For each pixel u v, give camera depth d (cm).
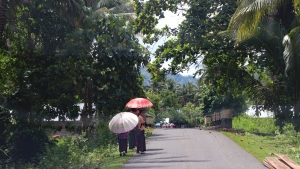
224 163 1130
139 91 2097
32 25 1834
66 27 1850
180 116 6375
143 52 1956
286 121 2078
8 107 1634
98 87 1956
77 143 1744
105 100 1952
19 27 1856
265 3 1549
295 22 1875
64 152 1337
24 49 1861
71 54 1802
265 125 2697
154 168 1077
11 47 1873
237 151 1377
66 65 1848
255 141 1683
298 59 1717
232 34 1975
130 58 1870
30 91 1728
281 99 2088
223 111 3061
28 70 1795
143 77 2150
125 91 1967
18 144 1598
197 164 1120
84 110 2050
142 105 1445
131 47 1892
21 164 1537
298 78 1914
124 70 1925
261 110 2211
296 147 1441
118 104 1973
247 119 3225
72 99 1911
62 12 1731
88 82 1828
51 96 1839
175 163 1149
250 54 2220
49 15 1820
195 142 1680
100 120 2070
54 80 1819
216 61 2389
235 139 1761
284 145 1516
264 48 1997
